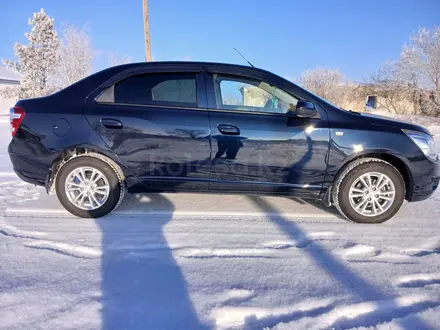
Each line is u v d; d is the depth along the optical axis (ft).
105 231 9.83
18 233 9.58
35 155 10.43
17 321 5.81
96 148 10.37
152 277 7.33
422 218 11.37
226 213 11.55
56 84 96.63
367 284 7.21
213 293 6.75
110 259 8.14
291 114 10.48
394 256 8.59
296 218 11.23
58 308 6.18
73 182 10.77
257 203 12.69
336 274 7.61
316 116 10.43
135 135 10.34
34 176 10.63
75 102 10.48
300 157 10.41
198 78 10.62
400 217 11.46
